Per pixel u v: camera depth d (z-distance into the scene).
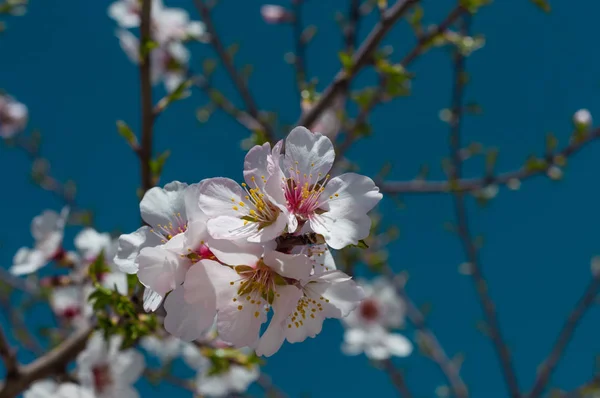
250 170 0.47
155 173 0.59
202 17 0.91
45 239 0.65
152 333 0.54
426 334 1.12
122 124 0.60
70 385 0.62
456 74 0.92
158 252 0.47
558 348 1.02
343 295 0.48
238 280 0.46
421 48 0.71
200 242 0.47
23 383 0.60
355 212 0.47
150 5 0.60
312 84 0.66
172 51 0.96
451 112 0.94
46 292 0.84
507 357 1.02
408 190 0.90
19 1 0.83
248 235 0.46
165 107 0.61
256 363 0.61
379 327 1.12
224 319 0.46
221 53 0.90
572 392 1.04
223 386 0.85
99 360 0.62
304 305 0.48
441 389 1.10
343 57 0.65
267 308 0.47
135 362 0.63
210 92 0.92
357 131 0.76
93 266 0.55
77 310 0.67
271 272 0.47
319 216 0.47
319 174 0.48
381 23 0.65
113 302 0.51
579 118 0.87
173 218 0.49
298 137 0.48
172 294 0.47
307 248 0.47
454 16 0.70
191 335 0.47
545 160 0.88
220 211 0.47
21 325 0.91
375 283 1.15
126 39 0.92
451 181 0.90
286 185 0.47
